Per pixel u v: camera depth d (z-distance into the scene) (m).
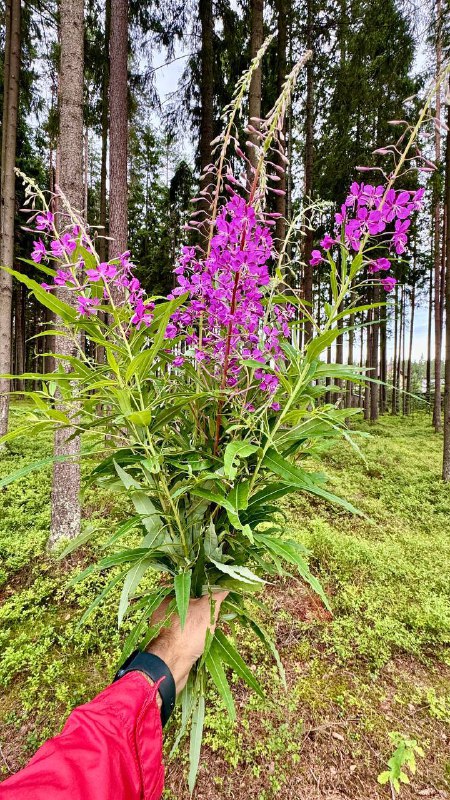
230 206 0.74
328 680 2.05
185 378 1.05
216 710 1.84
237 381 0.90
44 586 2.60
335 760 1.68
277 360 0.89
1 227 5.51
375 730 1.81
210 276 0.85
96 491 3.86
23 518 3.48
